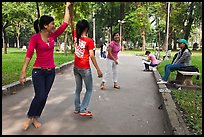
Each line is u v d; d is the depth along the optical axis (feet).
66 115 19.22
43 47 15.84
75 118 18.57
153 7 140.26
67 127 16.78
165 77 30.71
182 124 15.83
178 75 31.19
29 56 15.75
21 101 22.99
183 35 155.74
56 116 18.94
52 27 15.93
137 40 208.23
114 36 29.78
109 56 29.43
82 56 18.15
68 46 131.44
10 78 32.22
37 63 16.10
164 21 143.74
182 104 21.18
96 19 166.91
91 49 17.97
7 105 21.63
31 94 25.81
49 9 51.19
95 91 28.27
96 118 18.66
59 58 69.51
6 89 25.29
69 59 67.82
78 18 63.05
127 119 18.58
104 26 172.86
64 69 50.26
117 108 21.44
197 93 25.90
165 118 18.88
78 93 19.31
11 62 54.65
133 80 37.04
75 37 18.38
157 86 31.73
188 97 23.91
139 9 139.64
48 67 16.22
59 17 51.75
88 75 18.33
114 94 26.84
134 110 20.94
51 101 23.36
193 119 17.25
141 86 31.99
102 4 156.56
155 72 43.47
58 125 17.10
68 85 31.65
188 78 29.35
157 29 158.20
